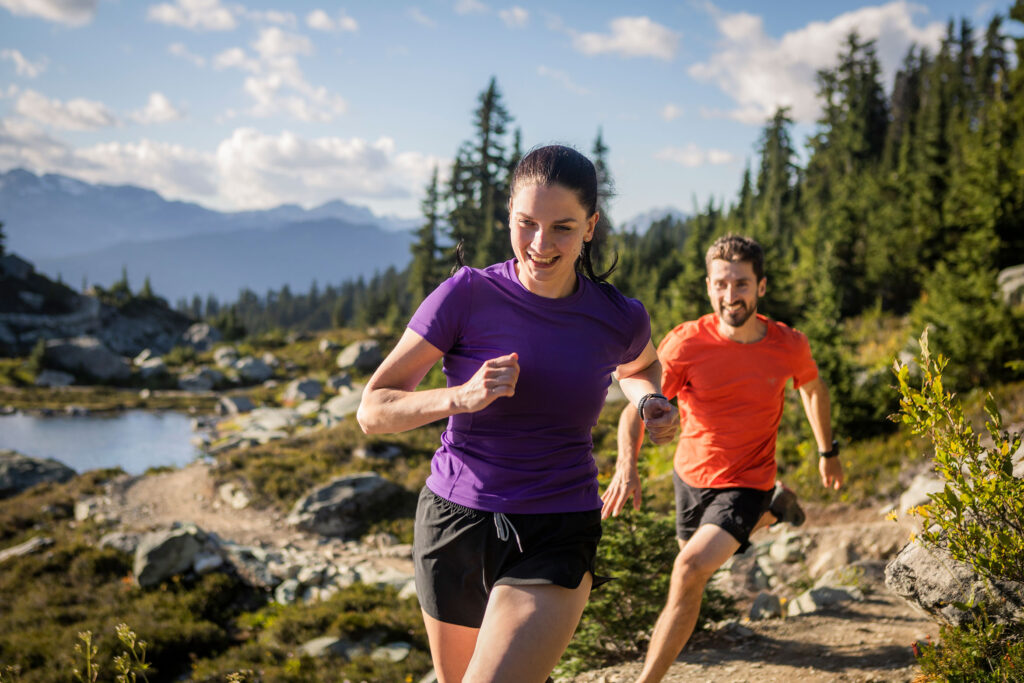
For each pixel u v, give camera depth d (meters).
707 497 3.33
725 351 3.24
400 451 22.98
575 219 1.72
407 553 15.80
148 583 13.38
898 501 7.57
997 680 2.20
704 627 4.54
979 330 10.03
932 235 27.33
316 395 50.06
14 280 92.19
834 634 4.01
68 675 9.55
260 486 20.02
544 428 1.80
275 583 13.98
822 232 32.69
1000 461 2.12
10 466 24.11
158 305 111.88
